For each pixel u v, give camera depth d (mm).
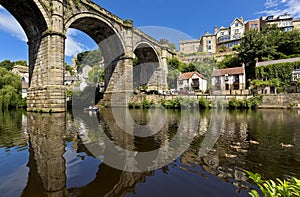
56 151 5512
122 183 3502
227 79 33156
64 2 21594
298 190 1513
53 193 3141
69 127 9844
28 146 6102
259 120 12867
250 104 24141
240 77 32469
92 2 25250
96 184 3457
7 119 14055
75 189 3271
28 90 22375
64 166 4332
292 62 34062
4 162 4586
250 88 32375
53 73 19203
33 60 21984
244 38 44781
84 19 25578
